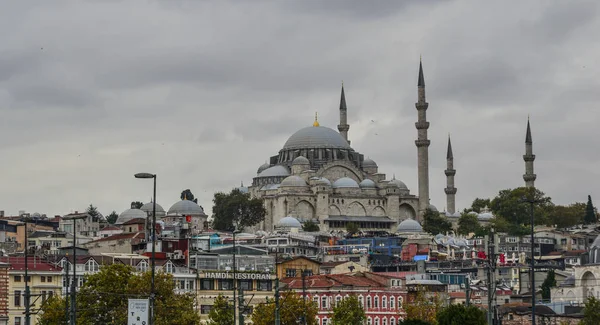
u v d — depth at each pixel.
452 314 194.25
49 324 197.12
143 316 152.38
